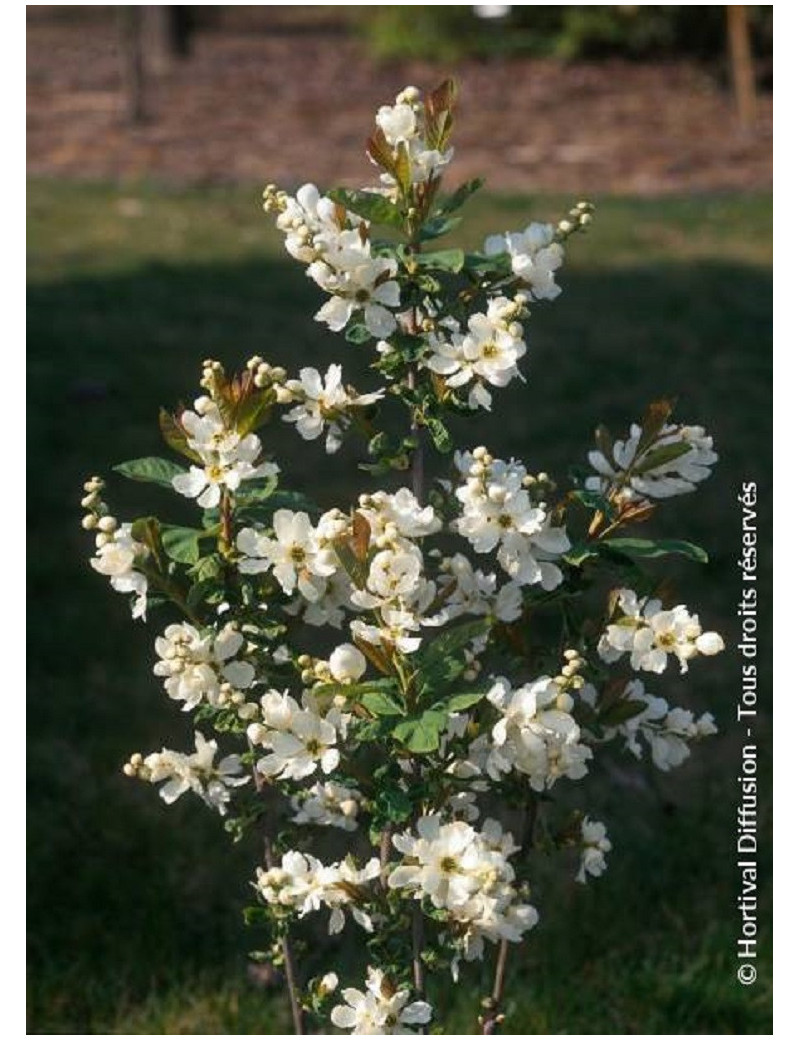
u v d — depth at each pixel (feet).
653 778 3.38
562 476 4.77
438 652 1.90
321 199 2.00
